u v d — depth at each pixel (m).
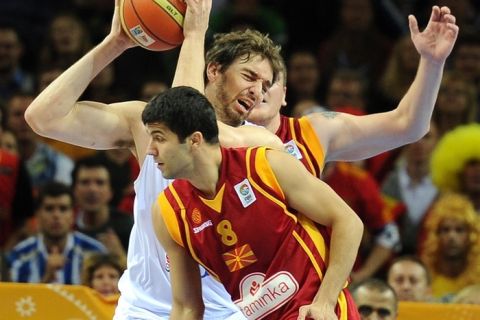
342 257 9.09
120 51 10.14
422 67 10.59
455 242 15.91
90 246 15.77
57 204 15.64
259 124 10.37
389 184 18.11
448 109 19.42
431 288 15.05
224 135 9.48
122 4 9.98
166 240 9.33
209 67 10.20
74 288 12.20
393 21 22.52
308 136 10.53
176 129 8.85
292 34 23.08
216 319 10.17
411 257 14.65
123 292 10.55
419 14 23.08
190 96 8.94
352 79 20.19
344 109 19.33
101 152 17.83
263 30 22.30
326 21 23.05
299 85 21.05
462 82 19.55
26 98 18.62
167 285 10.27
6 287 12.15
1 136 17.73
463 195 17.09
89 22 22.33
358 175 17.08
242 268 9.27
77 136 10.00
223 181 9.11
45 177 18.52
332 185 17.05
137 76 21.45
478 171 17.20
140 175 10.17
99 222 16.36
